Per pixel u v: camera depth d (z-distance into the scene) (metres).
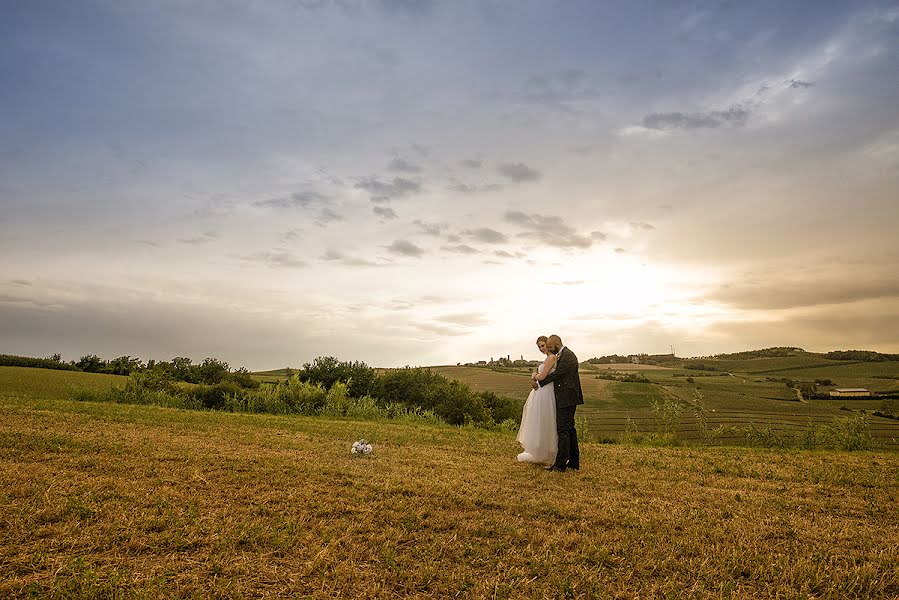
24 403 15.36
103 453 8.28
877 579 4.53
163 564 4.37
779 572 4.64
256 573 4.29
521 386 60.84
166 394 20.81
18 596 3.78
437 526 5.52
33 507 5.46
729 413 56.16
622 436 16.38
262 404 20.30
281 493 6.48
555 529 5.60
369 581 4.23
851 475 9.09
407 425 16.58
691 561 4.80
